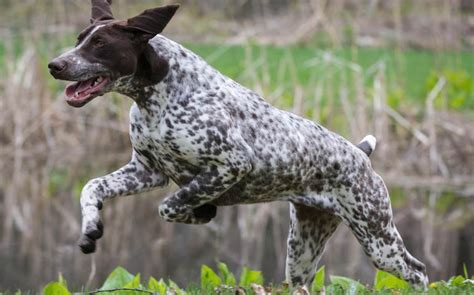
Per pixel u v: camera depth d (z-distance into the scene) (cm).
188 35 3084
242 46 2866
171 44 753
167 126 744
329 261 1340
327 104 2094
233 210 1752
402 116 2077
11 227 1534
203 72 757
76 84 727
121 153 2111
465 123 2094
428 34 3047
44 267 1248
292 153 776
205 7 3291
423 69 2652
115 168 1992
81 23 2705
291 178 783
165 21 726
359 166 812
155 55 737
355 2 3234
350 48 2873
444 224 1570
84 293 839
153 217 1644
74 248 1395
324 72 2272
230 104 757
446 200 1758
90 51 718
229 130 746
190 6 3291
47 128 2105
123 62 723
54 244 1415
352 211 812
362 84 1992
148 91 745
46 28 2364
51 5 2559
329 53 2295
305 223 845
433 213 1655
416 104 2184
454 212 1667
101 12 751
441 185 1891
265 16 3155
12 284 1159
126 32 725
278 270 1257
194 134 741
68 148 2103
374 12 3172
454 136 2039
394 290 831
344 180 805
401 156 1983
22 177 1920
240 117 761
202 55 2792
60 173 1958
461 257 1357
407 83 2456
